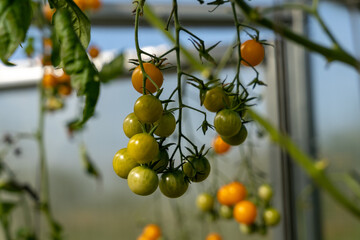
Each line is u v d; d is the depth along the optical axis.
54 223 1.40
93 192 2.10
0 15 0.52
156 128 0.55
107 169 2.10
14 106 2.14
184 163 0.58
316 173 1.22
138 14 0.55
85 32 0.58
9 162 2.12
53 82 1.31
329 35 0.94
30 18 0.53
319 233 1.84
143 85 0.55
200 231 1.90
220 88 0.59
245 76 1.87
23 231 1.48
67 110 2.10
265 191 1.09
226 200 1.04
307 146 1.87
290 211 1.26
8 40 0.52
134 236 2.09
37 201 1.42
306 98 1.88
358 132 1.91
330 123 1.91
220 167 1.84
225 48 1.77
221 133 0.57
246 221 1.02
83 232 2.10
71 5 0.57
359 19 1.48
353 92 1.90
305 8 0.98
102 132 2.11
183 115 1.24
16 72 2.00
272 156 1.81
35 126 2.14
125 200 2.10
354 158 1.90
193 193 1.93
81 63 0.54
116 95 2.11
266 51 1.82
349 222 1.86
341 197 1.24
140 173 0.54
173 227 1.95
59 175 2.12
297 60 1.89
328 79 1.91
